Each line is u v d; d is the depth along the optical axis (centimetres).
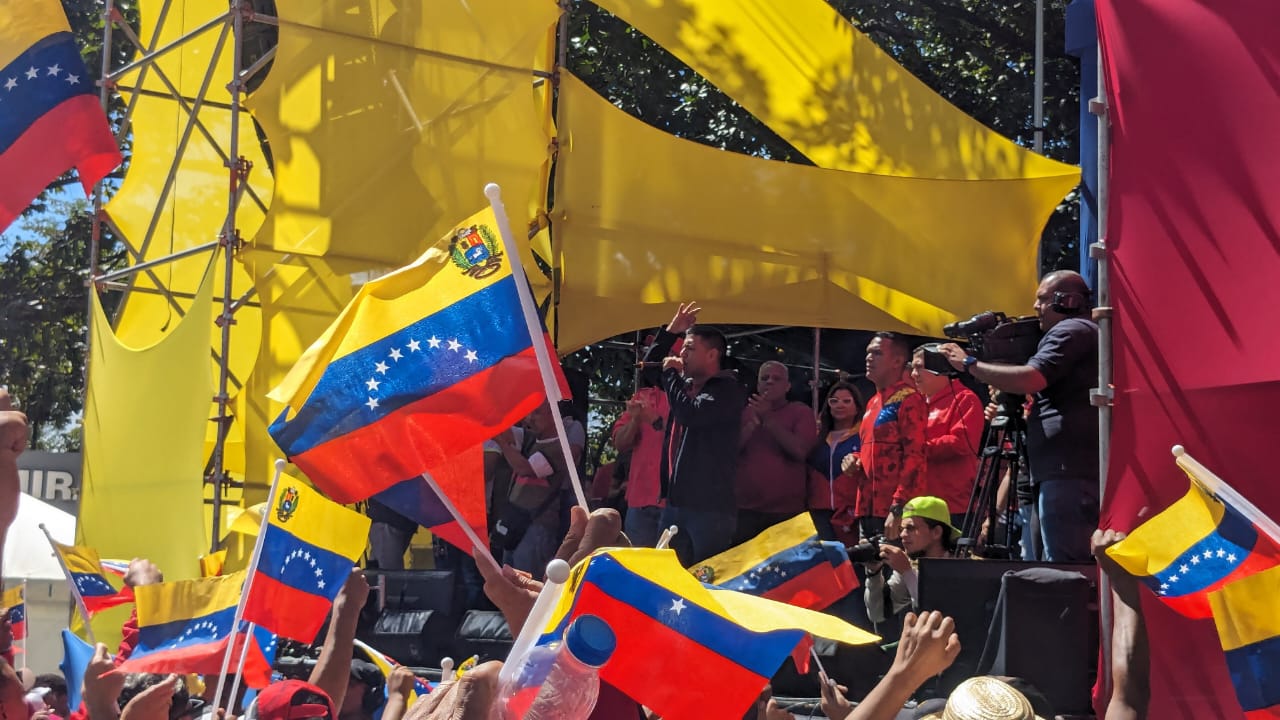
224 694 514
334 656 422
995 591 531
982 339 611
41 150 532
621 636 253
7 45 532
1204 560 385
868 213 971
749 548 434
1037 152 1063
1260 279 420
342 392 363
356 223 826
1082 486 546
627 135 944
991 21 1366
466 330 366
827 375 1235
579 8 1361
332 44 825
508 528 794
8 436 317
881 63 938
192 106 991
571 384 884
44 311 1609
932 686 530
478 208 853
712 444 700
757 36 935
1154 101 452
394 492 363
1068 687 501
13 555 1029
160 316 976
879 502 711
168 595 455
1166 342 444
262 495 800
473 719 191
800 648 401
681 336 795
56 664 1029
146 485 836
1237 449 424
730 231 964
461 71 855
